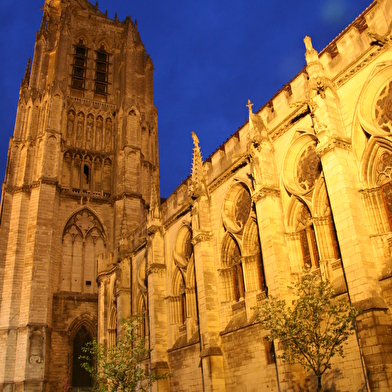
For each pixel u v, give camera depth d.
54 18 88.88
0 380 56.19
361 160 25.72
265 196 30.89
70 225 70.38
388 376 20.73
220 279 36.53
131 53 86.25
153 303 44.69
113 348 37.97
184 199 45.69
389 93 25.42
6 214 66.94
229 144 39.22
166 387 41.25
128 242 57.41
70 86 82.00
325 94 27.30
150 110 85.75
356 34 28.02
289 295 28.41
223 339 34.59
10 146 72.44
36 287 60.56
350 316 21.08
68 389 59.56
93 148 78.50
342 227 24.44
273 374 29.05
